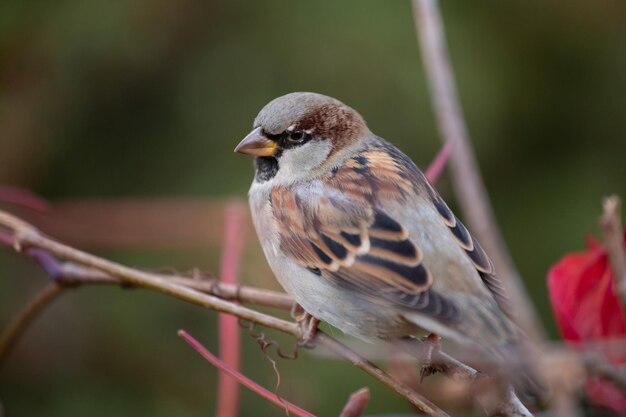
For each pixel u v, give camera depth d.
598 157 12.95
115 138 12.59
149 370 11.88
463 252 6.29
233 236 7.49
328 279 6.57
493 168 12.51
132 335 11.91
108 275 6.84
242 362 11.01
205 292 6.79
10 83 12.42
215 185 12.06
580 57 13.12
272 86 12.26
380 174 6.82
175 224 9.23
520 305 4.02
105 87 12.51
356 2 12.12
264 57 12.30
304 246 6.75
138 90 12.55
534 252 12.33
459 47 12.23
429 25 5.70
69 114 12.51
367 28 12.05
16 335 7.14
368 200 6.65
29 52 12.34
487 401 5.30
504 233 12.42
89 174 12.59
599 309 5.81
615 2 13.15
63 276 6.94
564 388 3.40
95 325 12.01
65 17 12.27
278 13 12.30
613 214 3.96
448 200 11.59
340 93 12.12
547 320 12.07
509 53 12.59
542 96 12.97
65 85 12.46
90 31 12.25
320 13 12.21
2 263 12.02
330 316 6.56
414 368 6.27
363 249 6.46
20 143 12.41
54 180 12.59
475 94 12.10
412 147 12.05
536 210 12.53
